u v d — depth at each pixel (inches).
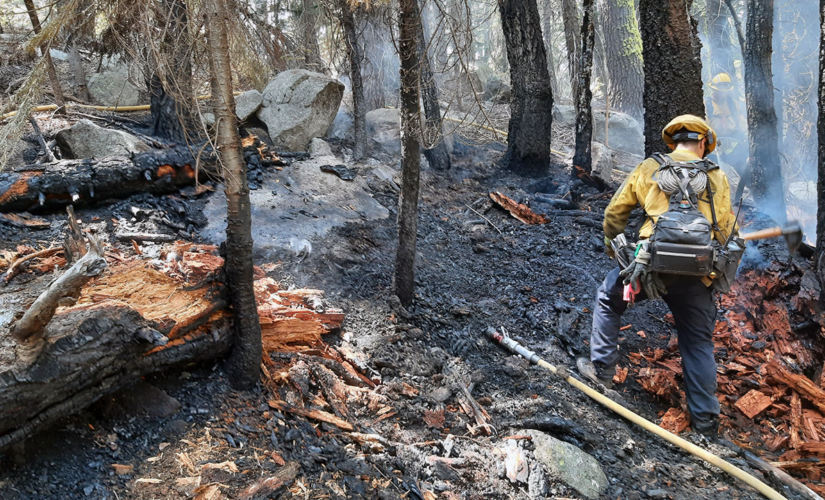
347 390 113.7
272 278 145.0
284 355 116.7
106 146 181.9
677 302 123.3
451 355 141.6
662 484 109.4
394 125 287.7
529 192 265.4
